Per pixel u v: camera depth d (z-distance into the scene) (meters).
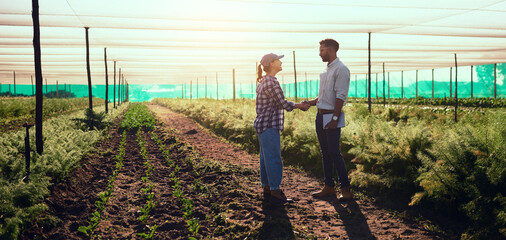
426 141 4.12
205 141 9.48
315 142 6.01
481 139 3.38
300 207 3.73
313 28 9.79
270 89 3.56
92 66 22.95
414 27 9.71
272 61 3.67
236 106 16.83
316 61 20.25
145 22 9.02
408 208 3.66
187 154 6.89
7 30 10.63
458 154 3.29
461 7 7.55
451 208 3.32
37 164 4.11
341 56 18.42
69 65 22.48
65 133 6.98
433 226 3.12
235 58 17.64
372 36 11.77
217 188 4.52
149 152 7.55
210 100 28.66
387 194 4.04
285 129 8.15
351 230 3.11
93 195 4.15
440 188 3.27
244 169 5.52
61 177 4.48
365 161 4.55
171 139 9.06
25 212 3.06
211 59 18.16
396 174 4.07
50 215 3.39
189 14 8.15
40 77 4.92
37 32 4.88
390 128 4.75
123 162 6.32
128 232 3.10
